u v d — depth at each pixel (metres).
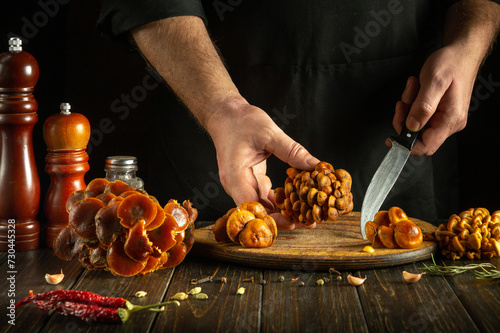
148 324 0.73
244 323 0.73
